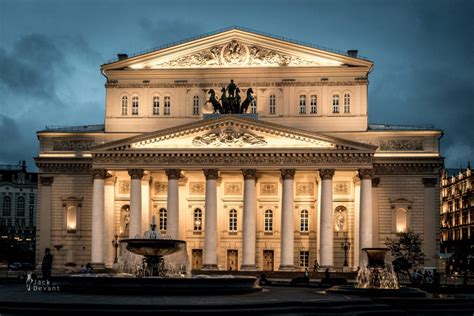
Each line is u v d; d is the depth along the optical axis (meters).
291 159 96.69
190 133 98.12
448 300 50.44
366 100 105.00
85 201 107.75
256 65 106.19
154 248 60.72
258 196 106.44
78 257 107.19
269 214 106.38
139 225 97.81
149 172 102.69
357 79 105.12
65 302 40.72
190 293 49.38
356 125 104.62
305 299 46.62
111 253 102.75
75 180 108.38
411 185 104.38
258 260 105.50
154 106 107.62
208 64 107.00
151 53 107.31
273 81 106.00
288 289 61.81
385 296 52.25
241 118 96.88
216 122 97.31
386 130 104.75
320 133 96.50
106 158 98.69
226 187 106.69
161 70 107.31
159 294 48.78
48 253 59.94
